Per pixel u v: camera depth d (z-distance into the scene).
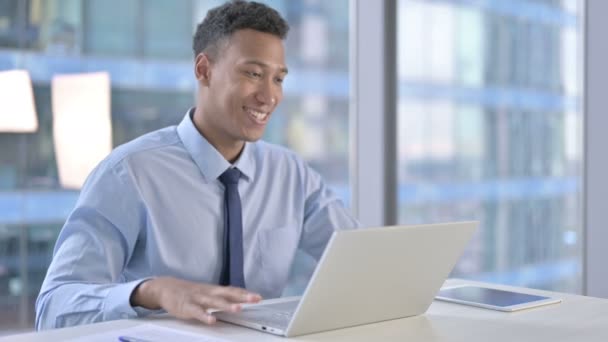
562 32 3.08
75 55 3.40
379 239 1.20
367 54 3.00
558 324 1.34
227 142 1.79
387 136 2.99
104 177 1.70
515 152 3.34
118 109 3.54
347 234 1.14
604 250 2.61
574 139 3.08
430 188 3.47
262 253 1.82
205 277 1.74
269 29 1.72
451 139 3.47
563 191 3.12
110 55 3.54
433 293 1.41
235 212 1.77
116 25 3.56
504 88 3.34
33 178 3.25
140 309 1.58
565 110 3.10
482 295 1.60
